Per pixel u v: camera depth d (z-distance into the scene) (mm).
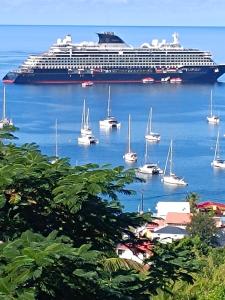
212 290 20469
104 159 114188
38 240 12461
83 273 12109
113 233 14688
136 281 14320
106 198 14516
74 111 169125
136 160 111562
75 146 124625
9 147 15828
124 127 147000
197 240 30172
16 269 11086
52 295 11789
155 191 92875
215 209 73312
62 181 13688
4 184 13109
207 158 114750
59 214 14242
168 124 152250
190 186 96875
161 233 59156
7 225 13719
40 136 133375
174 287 19953
